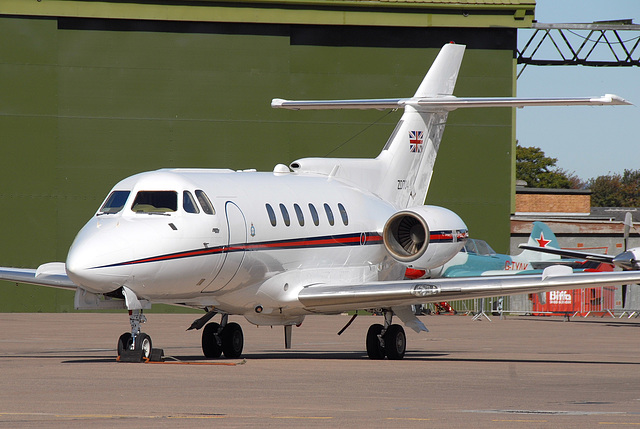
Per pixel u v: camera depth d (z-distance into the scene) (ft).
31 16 355.36
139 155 362.53
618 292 410.72
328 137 373.61
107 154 360.48
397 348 172.45
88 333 247.70
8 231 353.92
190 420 87.45
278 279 168.04
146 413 92.17
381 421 87.51
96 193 359.87
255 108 368.48
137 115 362.12
